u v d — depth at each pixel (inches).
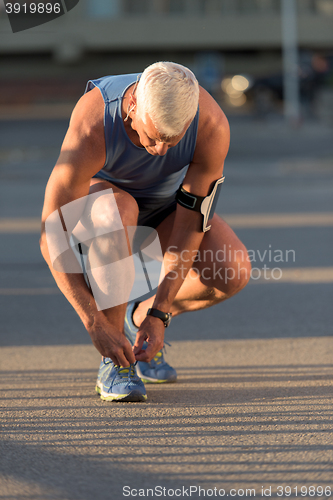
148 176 252.2
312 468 196.4
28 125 2231.8
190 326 390.6
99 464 201.5
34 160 1488.7
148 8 3171.8
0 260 600.1
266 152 1595.7
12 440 221.0
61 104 3235.7
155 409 251.0
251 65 3257.9
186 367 309.1
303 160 1461.6
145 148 233.5
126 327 291.1
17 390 276.7
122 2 3161.9
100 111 228.4
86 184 237.5
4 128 2148.1
